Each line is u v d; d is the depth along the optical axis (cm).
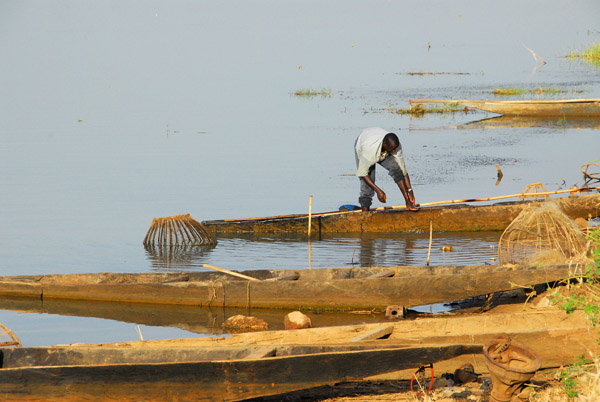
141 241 4716
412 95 10600
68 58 15038
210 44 17725
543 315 2853
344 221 4931
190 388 2373
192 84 11781
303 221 4916
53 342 3225
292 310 3544
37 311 3641
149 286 3678
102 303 3741
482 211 4838
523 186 5716
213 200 5581
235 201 5547
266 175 6288
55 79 12256
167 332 3331
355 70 13450
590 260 3155
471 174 6166
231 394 2386
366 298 3444
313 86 11575
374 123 8675
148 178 6222
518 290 3566
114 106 9819
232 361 2353
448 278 3306
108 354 2609
